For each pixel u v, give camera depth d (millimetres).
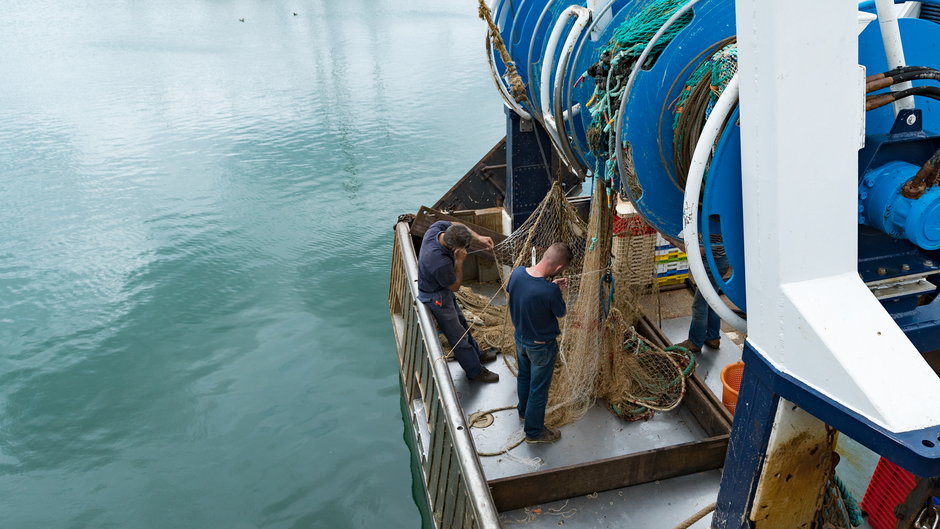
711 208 2672
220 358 8391
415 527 5848
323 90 22359
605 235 4551
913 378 2176
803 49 2158
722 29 3158
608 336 4988
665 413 5188
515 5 6375
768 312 2510
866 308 2346
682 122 3199
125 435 7098
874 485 4117
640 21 3545
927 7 3314
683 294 6664
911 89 2521
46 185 14031
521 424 5145
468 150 16375
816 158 2275
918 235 2486
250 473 6520
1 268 10547
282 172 14883
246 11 43344
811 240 2359
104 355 8477
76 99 21094
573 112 4570
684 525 3719
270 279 10320
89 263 10742
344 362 8297
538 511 4301
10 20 38562
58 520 5996
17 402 7602
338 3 48156
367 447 6824
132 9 43938
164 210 12766
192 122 18656
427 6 47062
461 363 5543
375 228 12141
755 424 2832
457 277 5211
